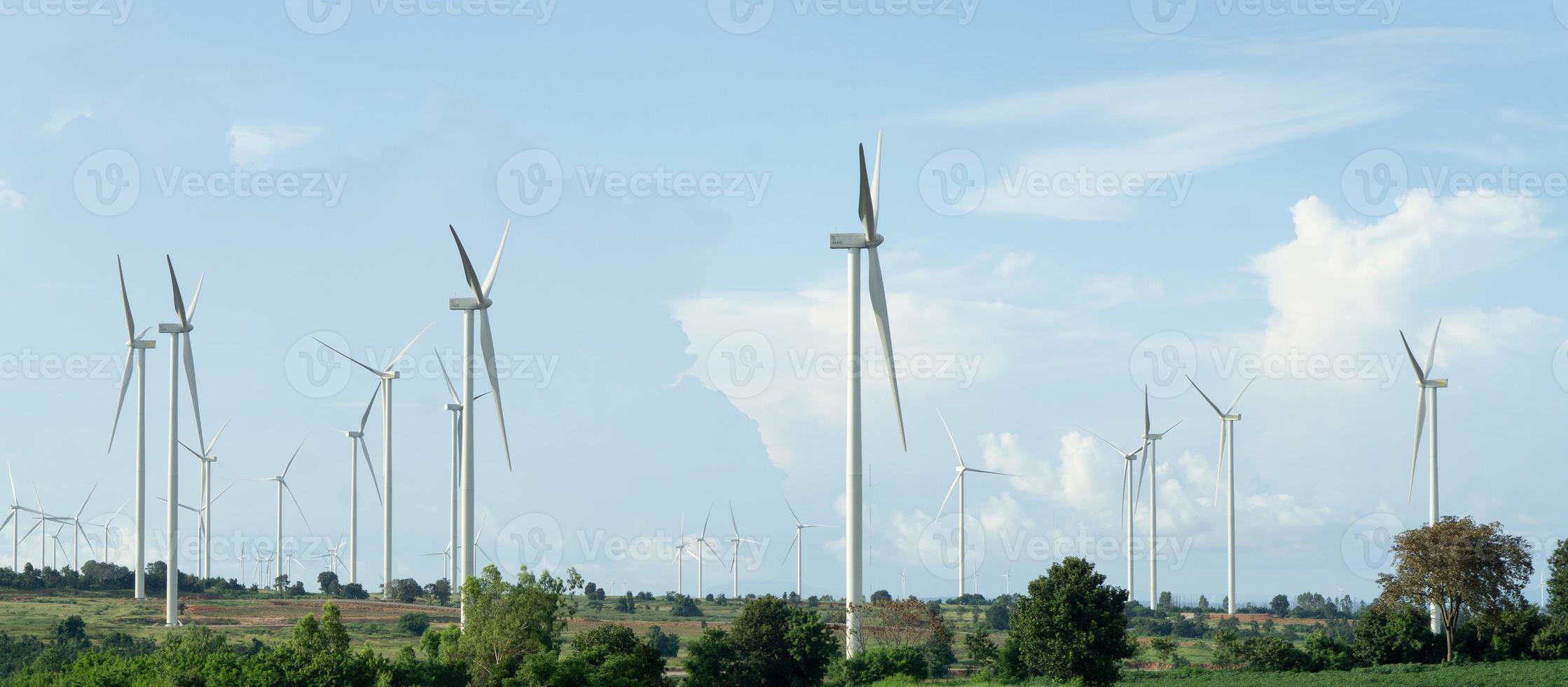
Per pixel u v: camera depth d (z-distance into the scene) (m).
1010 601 193.00
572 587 78.75
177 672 68.62
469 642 73.25
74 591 167.75
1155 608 183.62
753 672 91.38
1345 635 154.00
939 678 102.94
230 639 123.56
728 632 98.06
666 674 103.12
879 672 96.38
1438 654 115.12
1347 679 99.00
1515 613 115.56
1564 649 112.12
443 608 166.50
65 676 76.12
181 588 179.25
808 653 92.56
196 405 135.25
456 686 70.88
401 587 181.12
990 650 103.25
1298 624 176.62
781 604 95.62
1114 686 96.06
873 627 110.38
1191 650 137.62
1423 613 118.88
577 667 69.25
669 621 162.75
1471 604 111.69
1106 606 94.56
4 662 98.94
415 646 120.62
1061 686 93.94
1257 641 114.38
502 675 70.69
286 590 190.50
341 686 67.44
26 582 169.62
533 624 75.06
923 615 111.00
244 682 66.94
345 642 72.31
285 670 68.31
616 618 165.62
